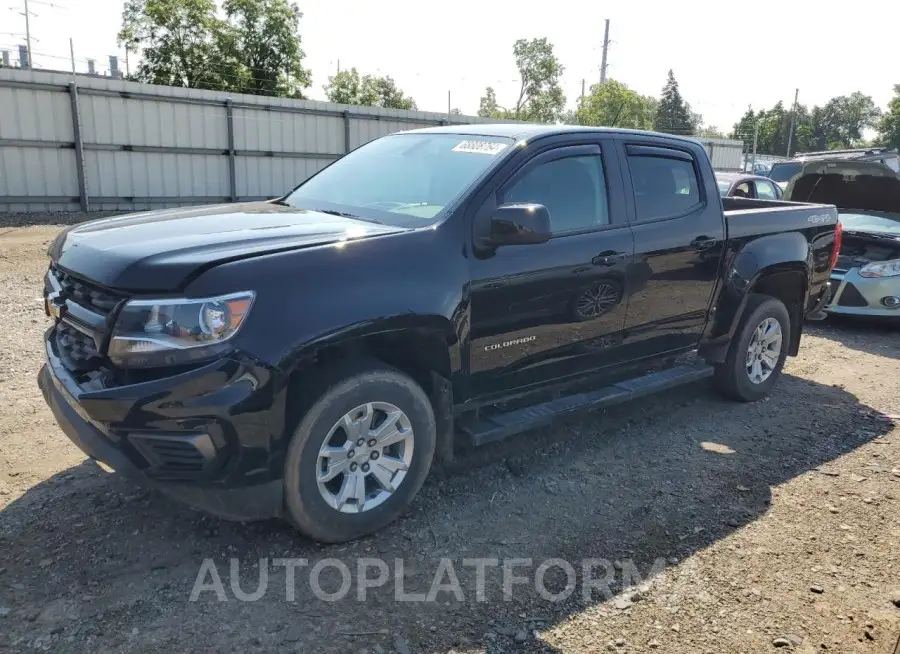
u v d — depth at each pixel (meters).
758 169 38.12
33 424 4.50
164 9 34.12
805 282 5.80
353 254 3.23
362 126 23.12
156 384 2.82
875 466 4.50
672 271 4.66
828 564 3.37
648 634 2.83
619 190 4.41
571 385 4.35
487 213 3.71
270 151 21.42
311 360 3.13
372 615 2.88
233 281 2.89
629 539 3.53
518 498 3.90
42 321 7.07
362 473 3.35
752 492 4.08
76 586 2.95
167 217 3.78
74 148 17.94
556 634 2.81
